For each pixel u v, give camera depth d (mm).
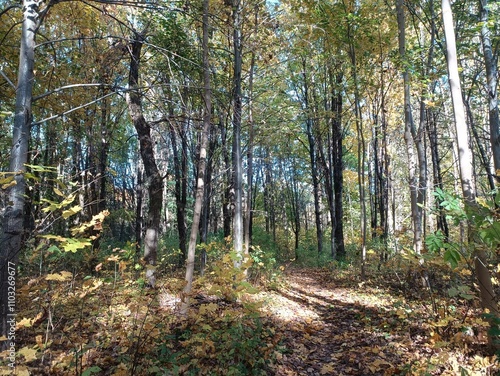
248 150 10086
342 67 12375
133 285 5562
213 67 9062
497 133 7508
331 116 12891
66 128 8922
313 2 9727
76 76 7965
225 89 9156
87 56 8078
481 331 4609
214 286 4277
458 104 4781
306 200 35656
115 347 3963
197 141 11539
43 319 3906
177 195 13016
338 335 5719
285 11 9656
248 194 11133
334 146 16375
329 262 15086
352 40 10195
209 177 11508
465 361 4113
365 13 10562
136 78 7824
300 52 9344
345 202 26500
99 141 10953
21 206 3076
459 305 6227
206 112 6145
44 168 2793
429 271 6570
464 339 4484
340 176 16297
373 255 12141
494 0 7891
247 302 4285
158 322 4297
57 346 3910
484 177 15406
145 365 3564
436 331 4988
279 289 9102
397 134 21141
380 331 5660
